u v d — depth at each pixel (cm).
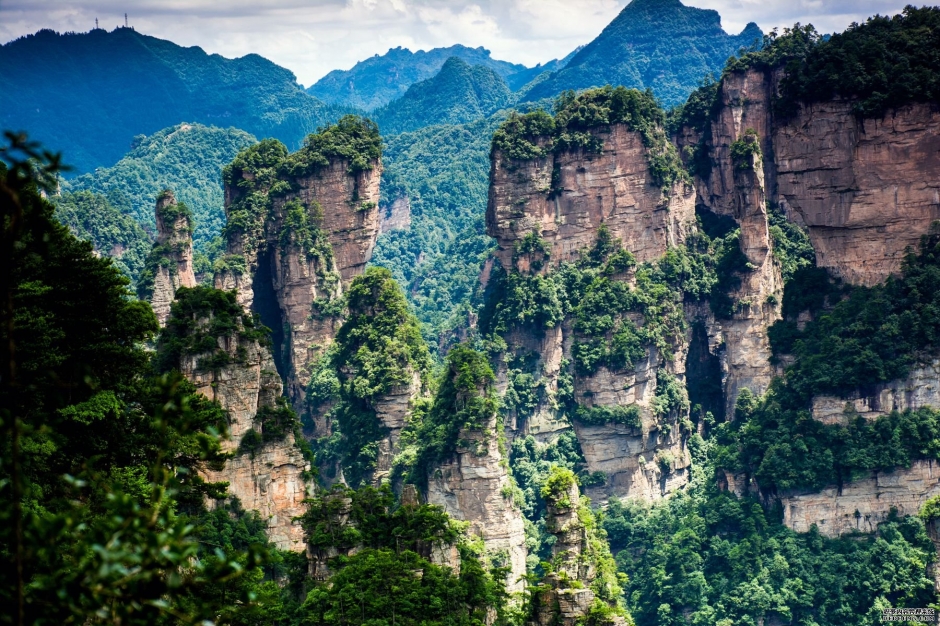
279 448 11700
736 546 17025
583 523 12250
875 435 17138
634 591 17412
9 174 4228
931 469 16950
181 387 8988
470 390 16475
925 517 16362
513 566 16275
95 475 4647
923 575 16038
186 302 11919
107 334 7875
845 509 17038
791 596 16225
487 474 16225
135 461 7875
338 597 9494
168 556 4088
